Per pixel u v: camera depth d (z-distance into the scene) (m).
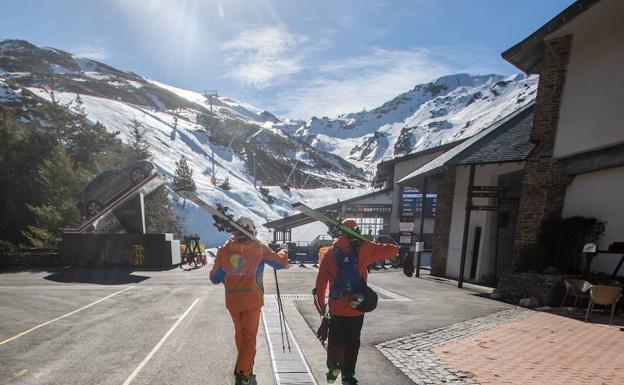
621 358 6.72
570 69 13.84
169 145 121.94
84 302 11.69
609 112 12.41
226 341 7.50
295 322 9.02
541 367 6.24
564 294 11.71
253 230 5.25
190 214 69.06
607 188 12.66
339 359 4.99
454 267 20.47
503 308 11.37
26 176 43.09
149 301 11.88
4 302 11.62
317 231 63.00
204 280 17.39
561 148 13.88
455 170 21.23
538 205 14.44
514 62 16.59
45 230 33.97
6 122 46.91
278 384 5.35
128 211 26.95
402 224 21.31
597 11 12.44
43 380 5.53
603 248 12.58
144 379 5.60
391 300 12.43
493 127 19.92
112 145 55.75
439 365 6.33
